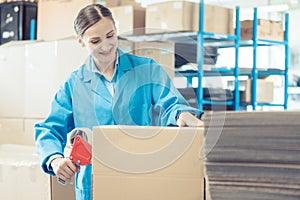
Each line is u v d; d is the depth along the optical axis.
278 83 6.04
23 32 3.76
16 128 2.91
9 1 3.96
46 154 1.60
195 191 1.17
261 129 0.89
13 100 2.92
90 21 1.80
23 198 2.08
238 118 0.91
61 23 3.53
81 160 1.36
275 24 5.54
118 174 1.22
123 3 4.12
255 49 5.29
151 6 4.13
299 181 0.86
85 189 1.65
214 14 4.45
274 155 0.88
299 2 6.50
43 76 2.76
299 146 0.86
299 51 6.50
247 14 6.73
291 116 0.87
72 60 2.61
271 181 0.89
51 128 1.69
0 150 2.57
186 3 4.14
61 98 1.73
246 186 0.91
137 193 1.21
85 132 1.44
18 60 2.89
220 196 0.93
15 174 2.12
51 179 1.96
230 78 5.07
